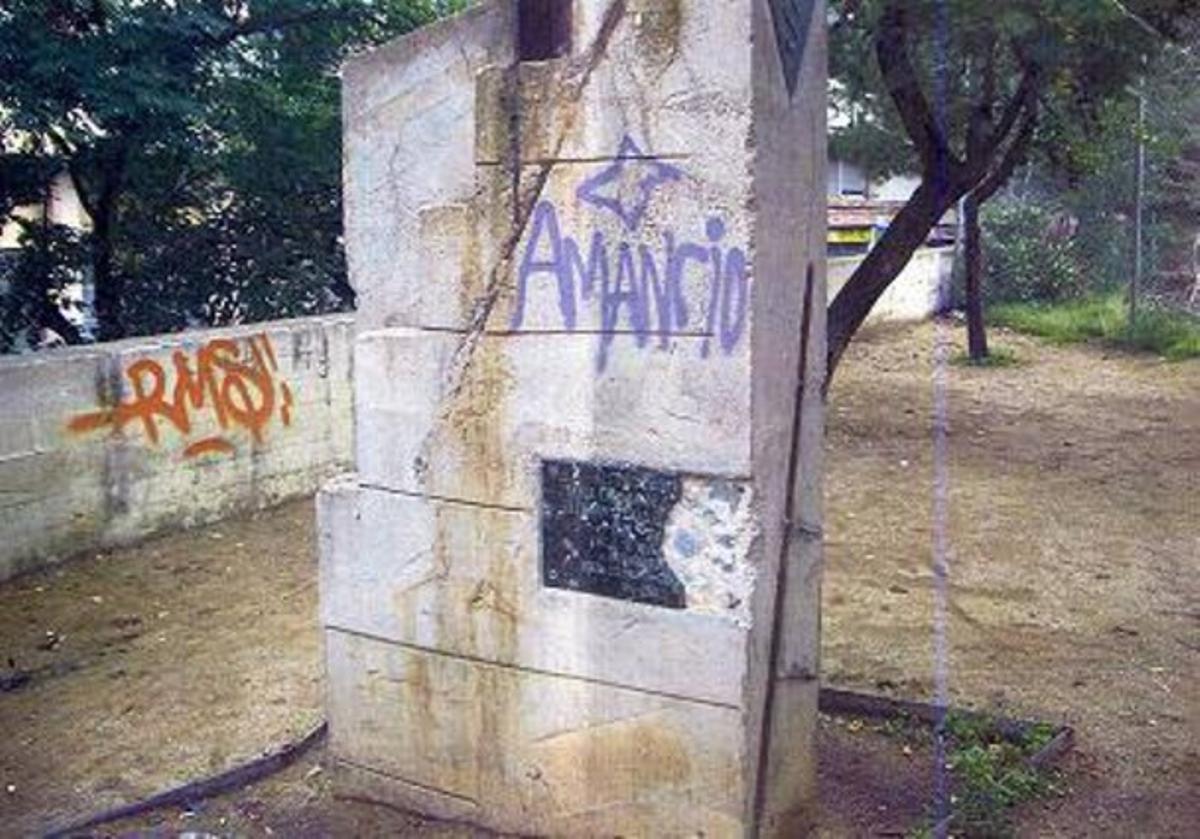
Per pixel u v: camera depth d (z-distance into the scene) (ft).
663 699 11.60
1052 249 65.57
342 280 37.52
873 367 50.08
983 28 19.98
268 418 26.12
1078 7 18.57
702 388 11.10
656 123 11.08
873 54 23.26
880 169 43.37
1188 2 20.27
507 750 12.64
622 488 11.63
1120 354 52.80
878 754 14.69
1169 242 63.87
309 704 16.49
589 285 11.61
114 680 17.52
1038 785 13.96
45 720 16.22
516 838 12.70
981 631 19.74
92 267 34.81
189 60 31.94
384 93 12.54
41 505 21.79
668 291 11.19
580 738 12.16
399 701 13.28
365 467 13.11
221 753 15.14
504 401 12.18
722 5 10.62
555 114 11.62
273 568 22.63
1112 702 16.79
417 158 12.44
